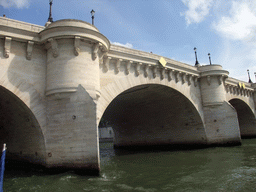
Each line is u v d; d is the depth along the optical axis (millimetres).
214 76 33062
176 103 32844
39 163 16953
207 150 29141
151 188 12594
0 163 6984
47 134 16078
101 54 19250
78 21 17141
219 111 32375
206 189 12156
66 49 16750
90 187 12438
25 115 16984
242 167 17141
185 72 30344
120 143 46281
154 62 25438
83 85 16469
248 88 46656
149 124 39344
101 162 24594
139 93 29922
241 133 52219
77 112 15602
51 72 16594
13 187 12820
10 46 15602
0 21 15102
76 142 15195
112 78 21281
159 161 23016
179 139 35656
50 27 16156
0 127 22078
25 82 15961
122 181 14336
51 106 16375
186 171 17031
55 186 12266
